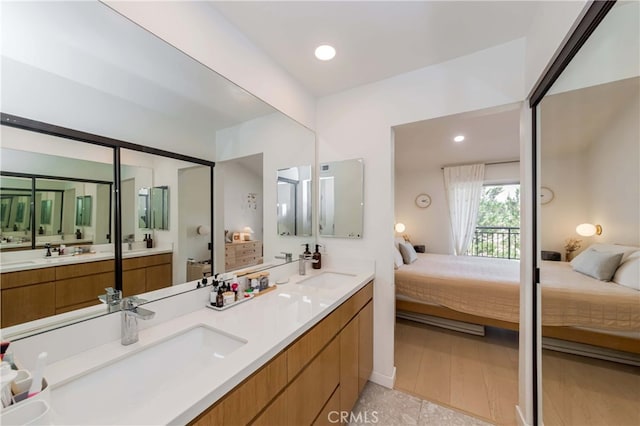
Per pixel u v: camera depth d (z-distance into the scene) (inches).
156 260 46.2
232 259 62.2
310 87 80.4
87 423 23.1
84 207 36.6
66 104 34.8
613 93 36.1
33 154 31.6
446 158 175.8
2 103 29.0
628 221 36.5
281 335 38.0
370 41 59.2
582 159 46.7
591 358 61.2
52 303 32.5
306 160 83.0
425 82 69.7
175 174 49.9
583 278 51.3
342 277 77.0
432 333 108.4
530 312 58.2
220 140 59.1
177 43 43.9
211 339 41.1
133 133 43.1
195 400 24.5
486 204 187.9
